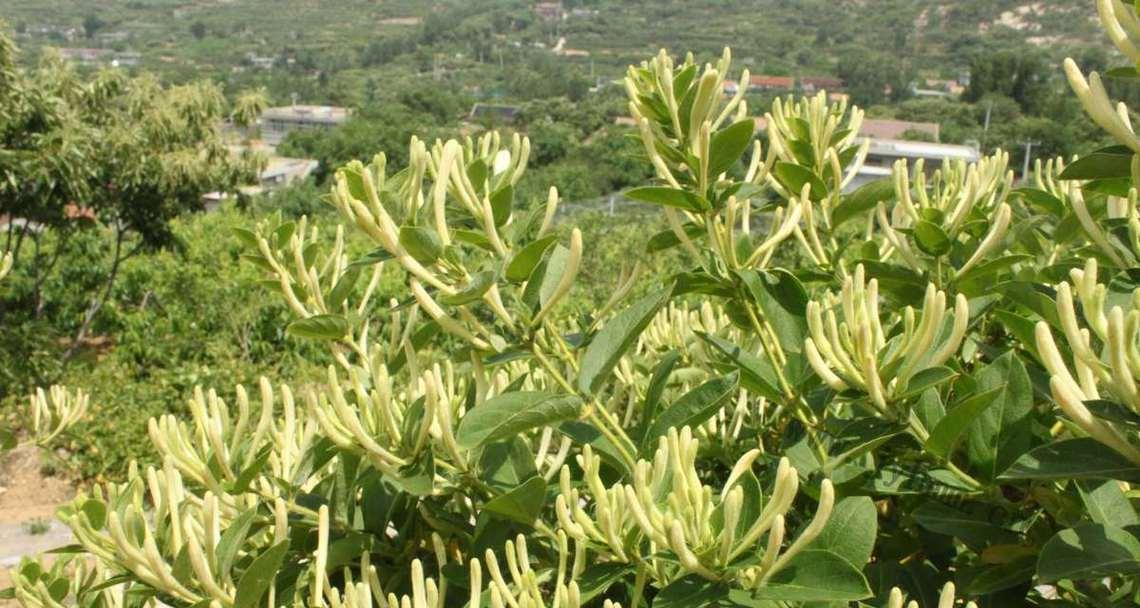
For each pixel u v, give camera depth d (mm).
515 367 2496
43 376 11375
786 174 2133
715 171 1915
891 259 2562
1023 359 2045
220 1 164750
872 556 2059
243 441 2023
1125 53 1359
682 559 1353
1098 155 1510
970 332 2195
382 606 1651
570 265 1720
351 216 1753
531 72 104875
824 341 1555
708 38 118500
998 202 2264
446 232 1759
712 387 1684
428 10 159500
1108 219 1969
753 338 2566
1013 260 1978
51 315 16312
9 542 8109
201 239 19484
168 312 14859
